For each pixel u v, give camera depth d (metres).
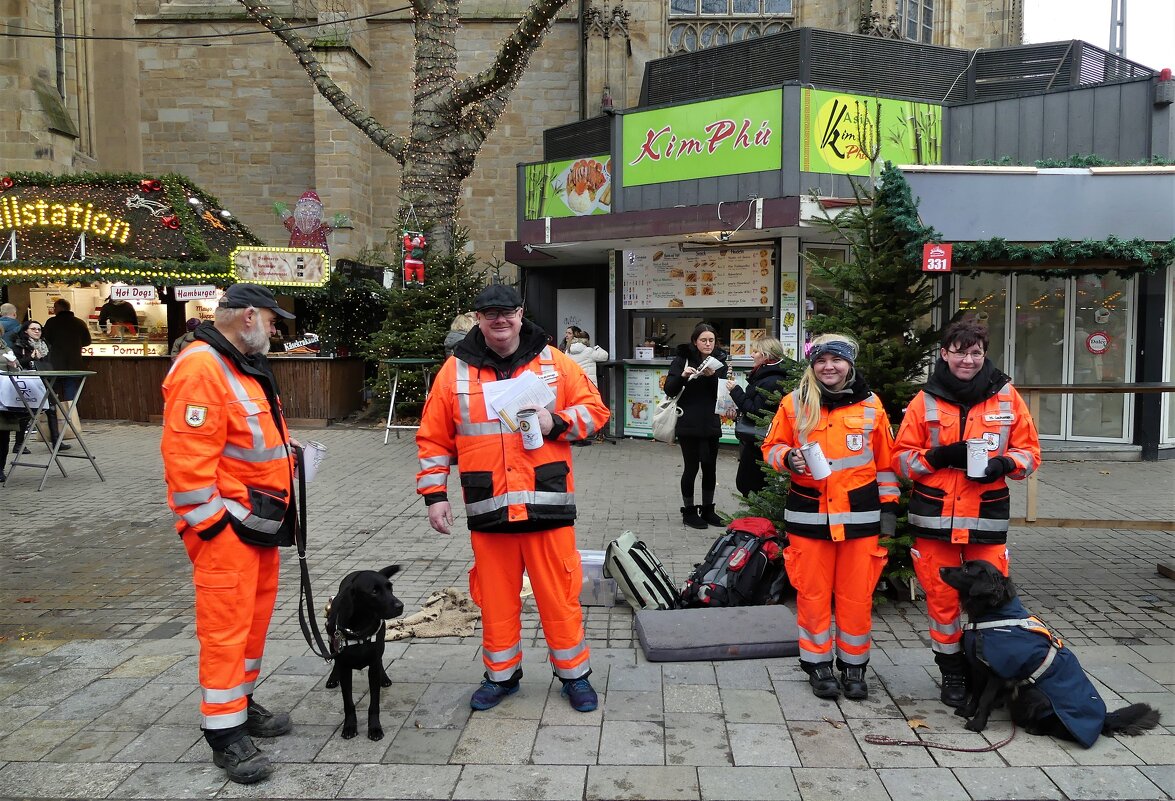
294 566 6.23
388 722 3.72
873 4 16.03
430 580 5.87
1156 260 5.37
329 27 19.48
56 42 19.61
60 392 12.02
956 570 3.62
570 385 3.83
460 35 20.42
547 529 3.73
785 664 4.36
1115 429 11.17
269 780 3.25
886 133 11.09
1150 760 3.36
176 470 3.13
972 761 3.36
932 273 5.44
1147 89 10.07
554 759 3.39
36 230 14.46
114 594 5.65
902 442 3.90
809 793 3.14
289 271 14.06
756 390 6.22
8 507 8.14
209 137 21.06
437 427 3.79
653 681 4.14
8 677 4.21
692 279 12.02
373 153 20.66
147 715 3.79
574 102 20.06
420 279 12.90
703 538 6.93
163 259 14.51
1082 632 4.80
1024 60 12.55
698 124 11.59
